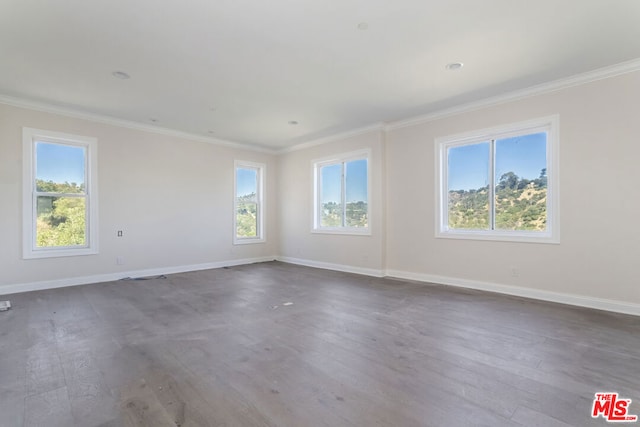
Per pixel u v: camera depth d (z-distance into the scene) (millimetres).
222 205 6801
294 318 3359
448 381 2094
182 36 2881
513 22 2693
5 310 3643
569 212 3812
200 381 2098
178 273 5977
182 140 6188
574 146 3775
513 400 1882
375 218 5691
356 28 2779
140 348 2613
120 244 5395
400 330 2996
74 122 4934
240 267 6688
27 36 2854
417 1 2416
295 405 1837
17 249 4453
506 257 4328
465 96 4375
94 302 3988
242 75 3688
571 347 2602
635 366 2287
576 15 2594
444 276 4949
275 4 2441
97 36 2867
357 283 5062
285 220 7543
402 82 3904
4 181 4359
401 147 5473
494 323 3170
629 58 3322
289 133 6250
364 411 1780
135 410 1791
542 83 3941
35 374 2186
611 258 3551
